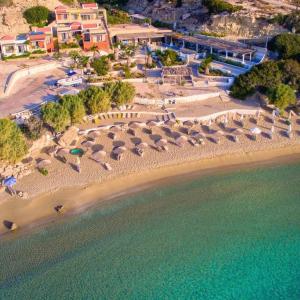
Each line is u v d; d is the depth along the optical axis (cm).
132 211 5719
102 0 15612
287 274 4816
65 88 8444
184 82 8825
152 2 14612
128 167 6444
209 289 4631
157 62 10088
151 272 4812
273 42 9938
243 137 7200
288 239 5284
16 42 10306
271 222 5559
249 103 8138
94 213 5666
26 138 6656
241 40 11194
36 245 5141
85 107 7438
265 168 6612
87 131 7131
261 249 5138
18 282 4666
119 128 7225
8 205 5719
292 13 11188
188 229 5428
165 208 5784
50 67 9656
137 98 8031
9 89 8381
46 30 10969
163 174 6397
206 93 8344
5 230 5344
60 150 6619
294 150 6994
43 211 5653
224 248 5147
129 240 5238
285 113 7888
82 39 10981
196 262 4947
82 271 4806
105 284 4659
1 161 6259
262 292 4603
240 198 5988
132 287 4628
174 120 7388
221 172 6500
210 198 5981
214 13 12344
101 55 10162
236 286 4666
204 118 7506
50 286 4622
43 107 6906
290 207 5825
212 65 9756
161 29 12594
